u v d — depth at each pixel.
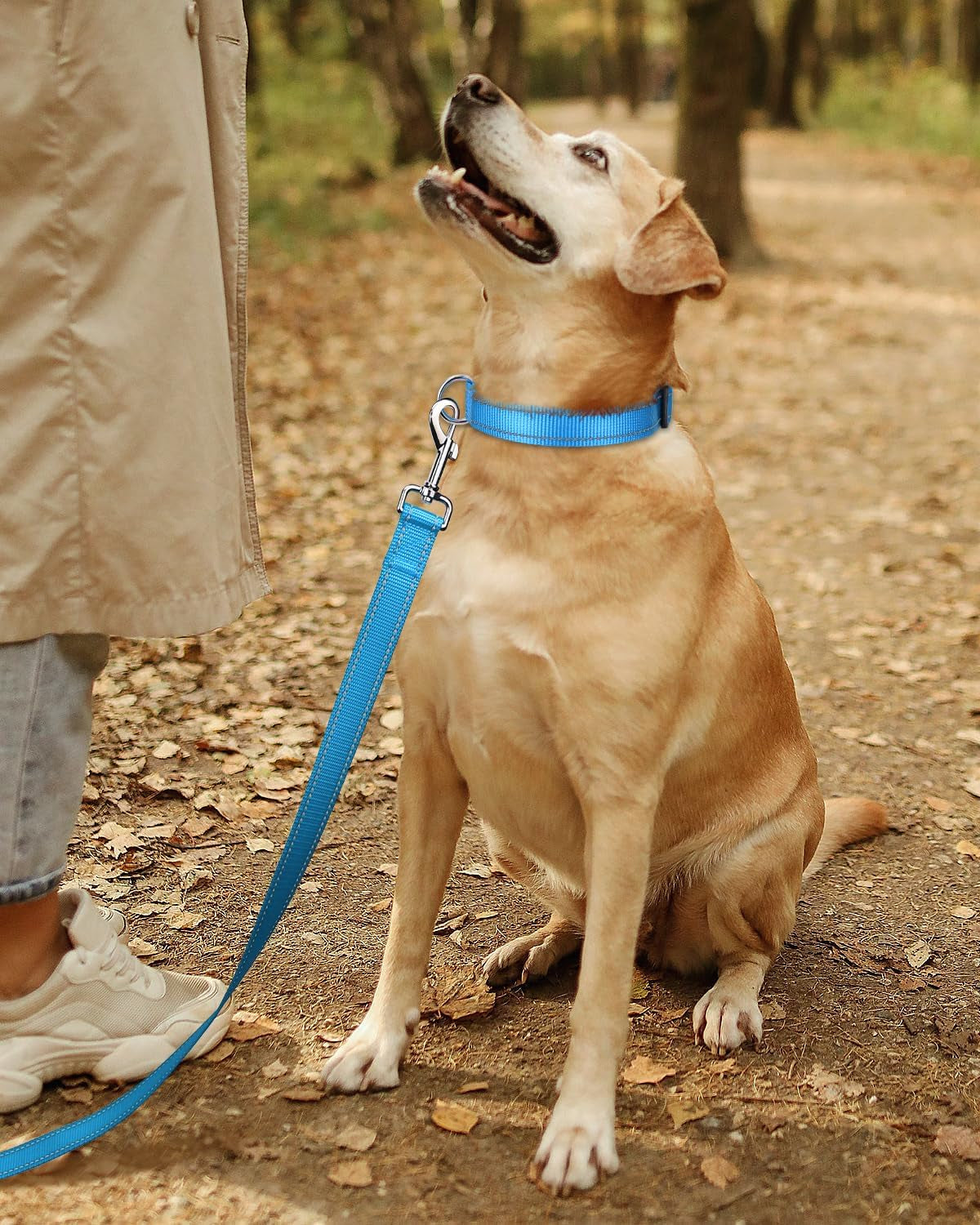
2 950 2.12
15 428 1.90
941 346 10.20
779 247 14.35
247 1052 2.37
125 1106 2.06
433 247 13.36
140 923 2.83
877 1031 2.55
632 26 40.69
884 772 3.79
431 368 8.96
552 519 2.24
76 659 2.06
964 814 3.54
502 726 2.28
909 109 29.02
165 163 1.93
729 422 8.04
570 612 2.19
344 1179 2.02
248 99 18.89
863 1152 2.15
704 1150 2.15
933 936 2.94
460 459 2.43
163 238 1.95
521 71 19.44
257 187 14.80
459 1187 2.03
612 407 2.31
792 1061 2.43
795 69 32.00
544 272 2.28
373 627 2.22
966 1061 2.45
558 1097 2.20
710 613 2.41
